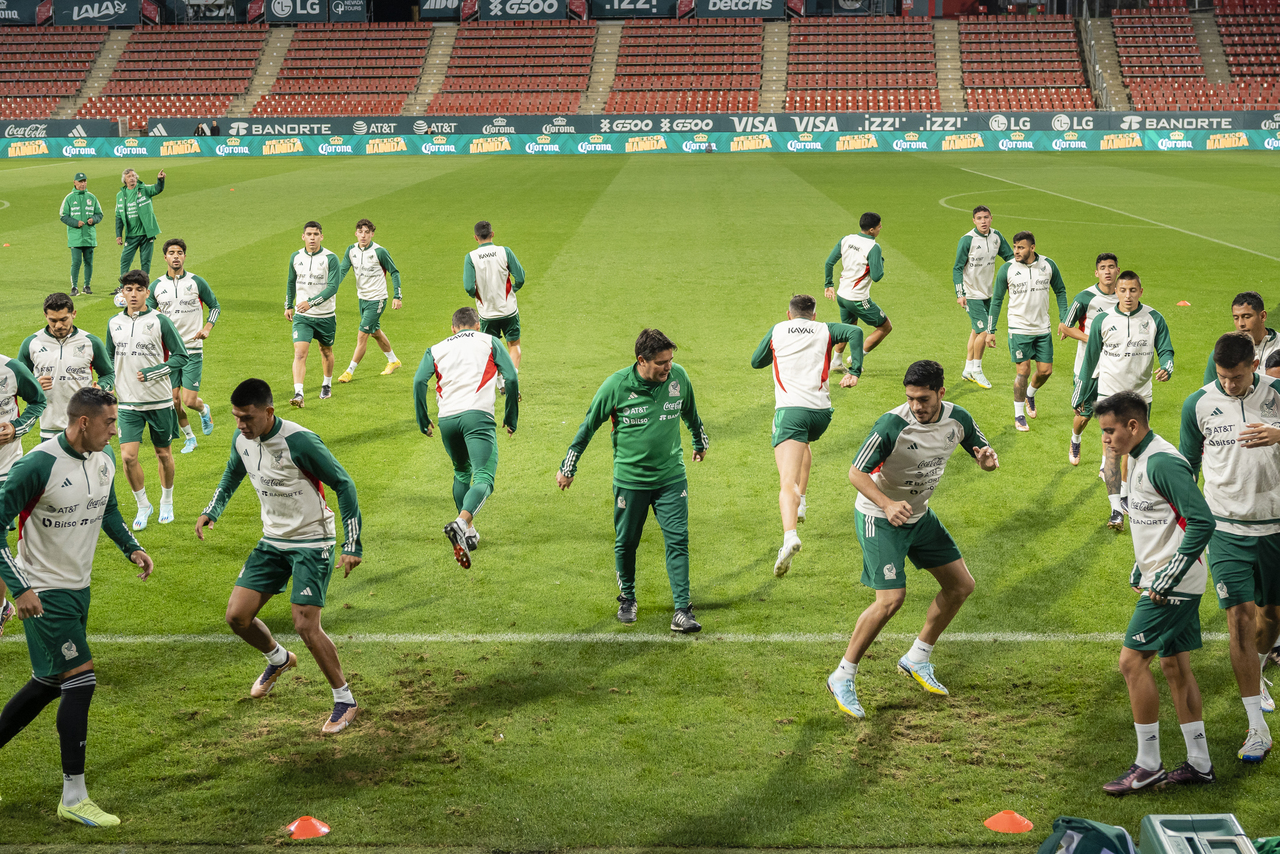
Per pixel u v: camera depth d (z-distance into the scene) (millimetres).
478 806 4332
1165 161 37062
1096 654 5492
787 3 52250
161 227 21719
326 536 4992
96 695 5195
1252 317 5902
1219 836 3596
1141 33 50156
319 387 10891
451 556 6832
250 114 48375
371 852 4070
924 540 5016
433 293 15406
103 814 4258
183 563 6762
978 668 5383
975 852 4035
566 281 15992
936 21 51688
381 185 30109
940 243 19156
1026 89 47938
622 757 4656
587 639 5734
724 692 5184
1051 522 7258
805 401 7133
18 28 52312
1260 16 50031
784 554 6070
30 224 22234
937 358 11680
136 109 48531
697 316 13672
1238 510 4738
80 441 4418
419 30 52625
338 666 4898
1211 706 5031
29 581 4293
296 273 9953
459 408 6812
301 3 52312
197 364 9094
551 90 49406
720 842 4109
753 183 30141
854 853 4043
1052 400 10148
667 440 5766
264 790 4461
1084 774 4512
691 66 50281
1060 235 19906
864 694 5164
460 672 5398
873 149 43406
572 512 7590
